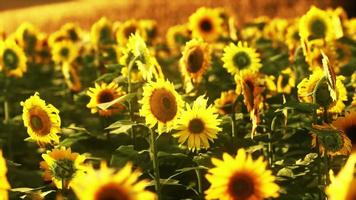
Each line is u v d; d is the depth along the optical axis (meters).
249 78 5.95
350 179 3.19
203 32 9.34
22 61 8.71
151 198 3.33
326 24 7.72
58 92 10.30
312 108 5.21
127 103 6.55
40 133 5.74
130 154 5.38
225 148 5.89
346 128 5.37
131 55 6.24
